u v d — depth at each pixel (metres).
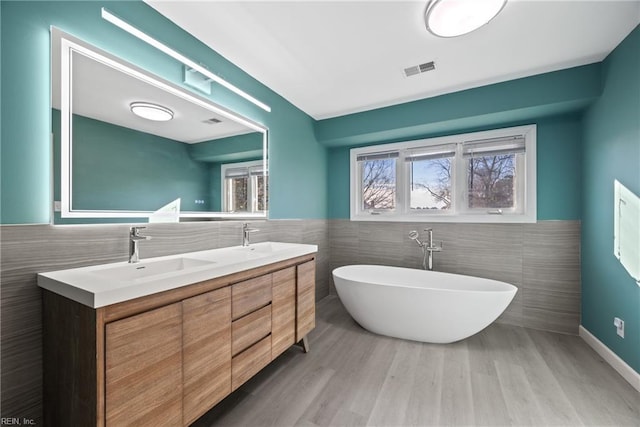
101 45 1.41
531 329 2.69
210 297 1.38
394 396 1.66
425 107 2.89
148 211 1.65
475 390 1.72
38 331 1.19
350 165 3.76
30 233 1.17
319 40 1.96
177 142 1.82
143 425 1.07
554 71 2.32
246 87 2.38
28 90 1.17
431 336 2.32
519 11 1.65
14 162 1.13
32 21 1.18
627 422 1.45
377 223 3.58
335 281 2.71
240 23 1.78
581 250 2.52
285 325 1.97
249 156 2.43
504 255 2.86
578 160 2.55
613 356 1.98
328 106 3.14
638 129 1.75
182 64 1.83
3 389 1.09
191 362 1.27
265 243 2.49
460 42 1.97
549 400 1.63
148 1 1.58
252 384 1.78
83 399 0.99
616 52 1.98
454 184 3.16
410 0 1.58
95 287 0.99
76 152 1.33
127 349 1.03
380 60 2.21
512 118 2.69
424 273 2.98
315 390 1.72
